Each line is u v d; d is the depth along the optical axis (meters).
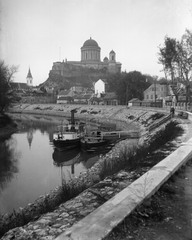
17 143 32.94
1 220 9.38
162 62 39.34
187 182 6.27
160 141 14.05
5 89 46.31
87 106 87.00
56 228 4.99
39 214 7.61
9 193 14.83
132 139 30.73
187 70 37.88
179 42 36.44
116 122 58.41
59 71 168.38
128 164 10.29
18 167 21.31
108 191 6.79
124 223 4.23
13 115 83.81
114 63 167.12
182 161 7.54
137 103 74.50
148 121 44.84
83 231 3.94
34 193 14.73
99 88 113.62
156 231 4.11
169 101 60.91
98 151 26.95
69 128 38.75
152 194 5.38
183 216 4.58
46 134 40.81
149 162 9.55
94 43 171.88
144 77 83.12
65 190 9.33
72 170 20.00
